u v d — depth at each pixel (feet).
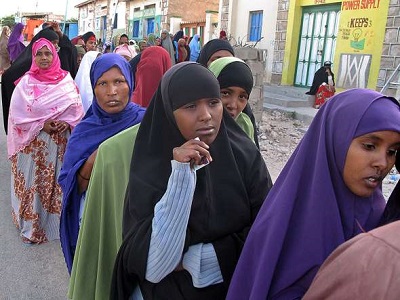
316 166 4.00
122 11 89.81
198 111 4.51
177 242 4.33
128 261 4.65
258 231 4.17
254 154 5.35
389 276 2.11
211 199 4.75
